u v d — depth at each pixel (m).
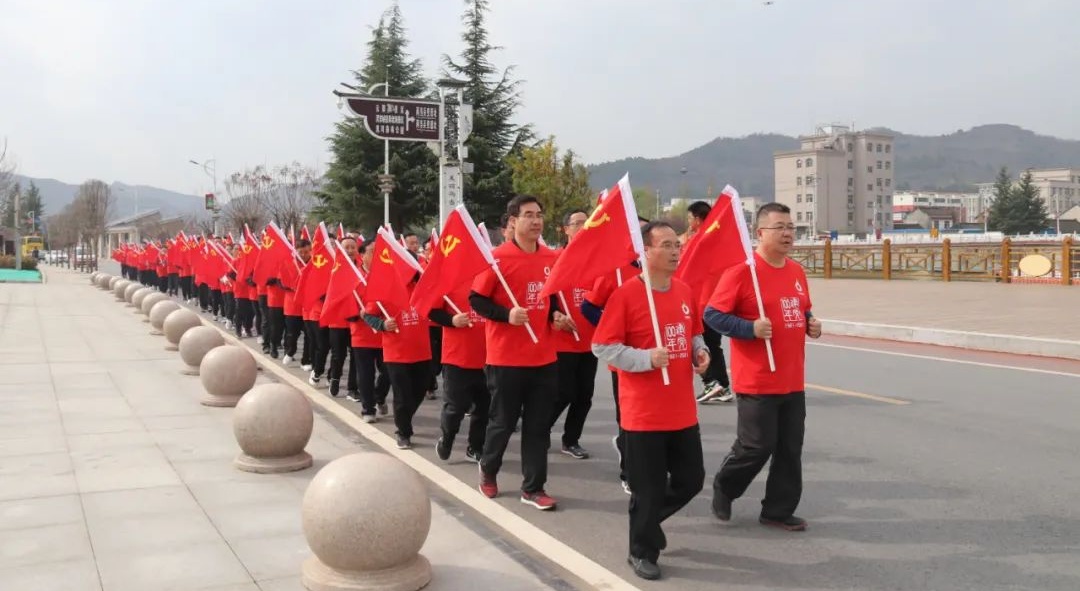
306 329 10.84
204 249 20.52
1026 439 7.34
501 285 5.77
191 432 7.80
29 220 64.44
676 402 4.45
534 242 5.91
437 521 5.36
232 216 47.59
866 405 8.85
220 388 9.07
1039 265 23.03
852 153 116.75
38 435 7.64
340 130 40.19
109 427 8.00
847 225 115.94
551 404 5.82
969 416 8.27
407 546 4.21
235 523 5.26
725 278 5.07
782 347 5.02
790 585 4.46
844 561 4.77
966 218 136.00
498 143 41.00
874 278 27.70
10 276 37.59
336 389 10.02
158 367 11.88
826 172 113.94
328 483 4.24
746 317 5.01
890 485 6.13
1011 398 9.09
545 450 5.82
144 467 6.55
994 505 5.66
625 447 4.57
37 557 4.66
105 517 5.36
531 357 5.73
